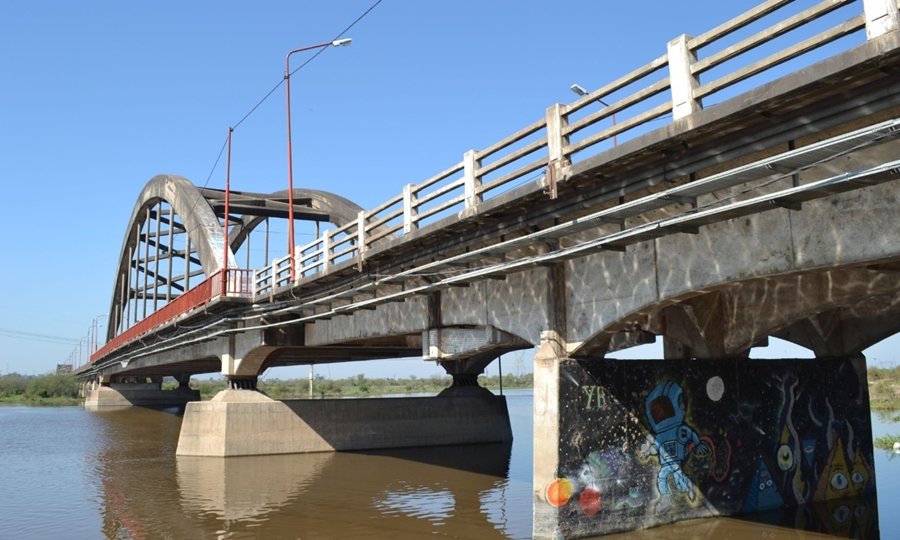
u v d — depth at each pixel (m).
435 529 18.09
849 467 18.75
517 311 16.25
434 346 19.45
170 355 50.69
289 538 17.55
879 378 83.75
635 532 15.00
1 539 18.14
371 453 35.22
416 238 17.64
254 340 31.72
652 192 12.46
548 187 13.18
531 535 17.27
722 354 16.88
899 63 8.31
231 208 44.38
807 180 10.41
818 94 9.16
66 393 141.75
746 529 15.45
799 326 19.33
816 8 8.84
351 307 22.05
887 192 9.50
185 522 19.72
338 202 46.31
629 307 13.44
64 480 28.14
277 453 34.50
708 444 16.42
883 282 13.16
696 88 10.59
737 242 11.48
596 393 14.99
